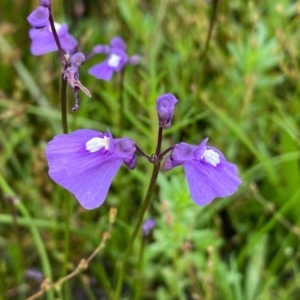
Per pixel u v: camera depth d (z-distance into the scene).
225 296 0.18
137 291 0.17
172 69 0.22
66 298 0.17
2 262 0.19
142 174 0.19
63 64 0.12
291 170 0.20
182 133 0.22
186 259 0.18
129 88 0.19
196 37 0.22
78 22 0.26
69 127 0.21
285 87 0.23
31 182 0.21
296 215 0.21
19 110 0.21
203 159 0.11
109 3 0.25
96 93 0.23
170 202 0.17
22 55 0.24
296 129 0.21
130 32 0.24
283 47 0.22
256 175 0.21
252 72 0.21
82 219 0.20
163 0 0.22
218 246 0.19
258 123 0.22
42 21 0.12
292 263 0.19
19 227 0.20
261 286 0.19
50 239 0.19
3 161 0.20
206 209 0.20
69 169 0.11
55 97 0.23
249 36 0.23
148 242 0.20
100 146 0.11
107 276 0.20
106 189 0.11
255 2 0.25
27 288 0.19
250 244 0.19
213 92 0.23
